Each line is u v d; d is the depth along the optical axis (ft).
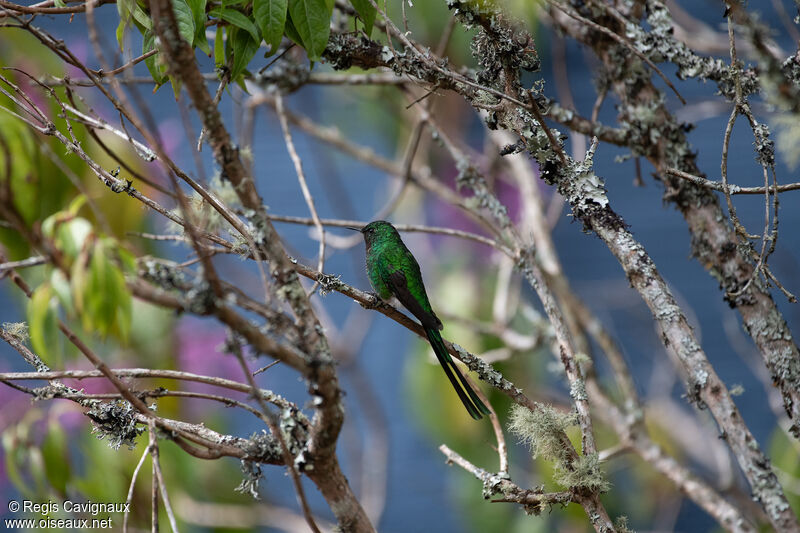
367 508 36.55
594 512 16.88
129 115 12.24
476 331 32.40
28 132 13.38
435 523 46.78
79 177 23.76
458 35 32.73
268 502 38.09
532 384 34.76
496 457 36.24
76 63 15.19
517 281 35.37
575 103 49.98
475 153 39.58
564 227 52.31
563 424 17.19
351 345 39.11
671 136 21.74
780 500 16.75
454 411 35.88
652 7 21.83
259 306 12.82
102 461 27.14
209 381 15.51
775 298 42.78
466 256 38.96
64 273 11.78
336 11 24.76
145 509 27.63
